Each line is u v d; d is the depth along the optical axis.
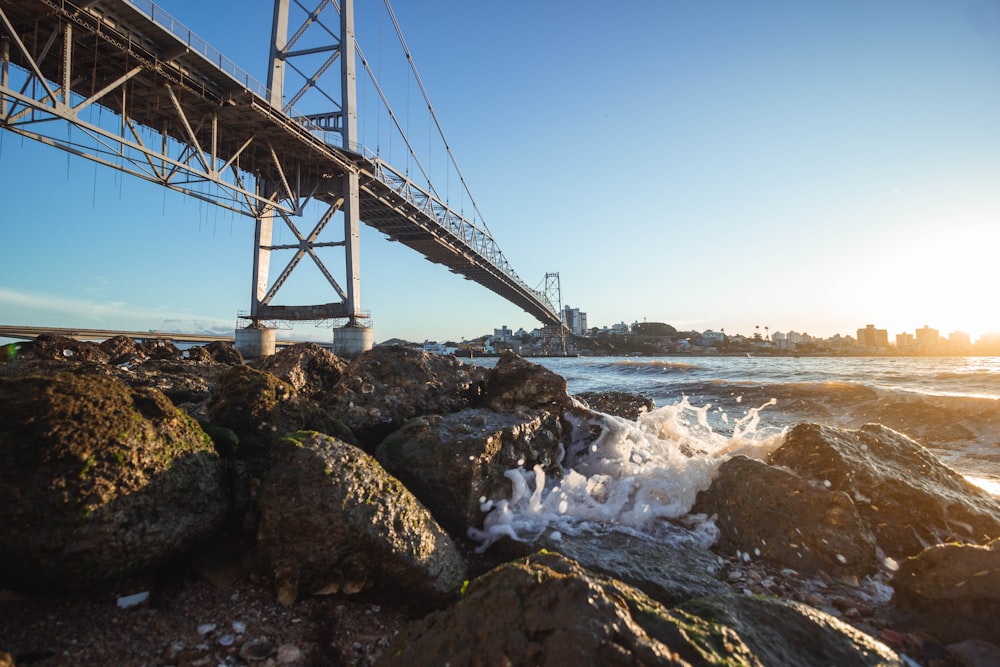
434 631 1.84
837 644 1.96
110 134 19.92
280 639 2.34
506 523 3.67
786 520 3.48
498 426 4.21
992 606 2.39
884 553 3.40
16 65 20.34
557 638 1.64
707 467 4.18
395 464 3.89
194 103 25.16
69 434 2.38
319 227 35.19
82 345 10.48
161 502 2.58
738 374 21.78
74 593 2.40
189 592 2.62
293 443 2.88
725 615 2.08
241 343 35.00
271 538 2.65
